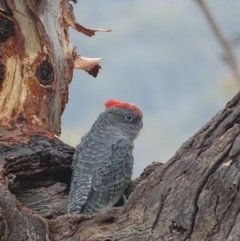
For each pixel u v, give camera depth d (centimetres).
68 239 1009
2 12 1162
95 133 1270
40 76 1194
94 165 1196
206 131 1012
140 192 1016
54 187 1177
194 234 982
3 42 1168
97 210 1169
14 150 1116
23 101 1177
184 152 1015
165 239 988
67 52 1248
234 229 974
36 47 1192
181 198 990
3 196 982
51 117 1216
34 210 1149
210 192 980
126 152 1233
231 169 975
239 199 973
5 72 1167
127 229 1002
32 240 988
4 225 966
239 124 990
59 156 1170
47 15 1220
